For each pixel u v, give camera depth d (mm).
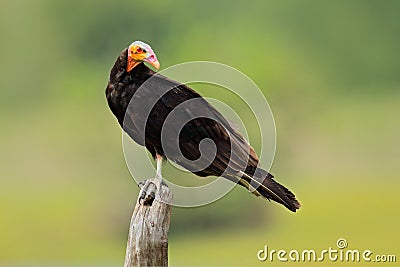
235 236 20719
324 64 36469
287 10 36500
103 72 34219
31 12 36156
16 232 23656
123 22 35562
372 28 37688
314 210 22969
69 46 36031
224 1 35156
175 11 34656
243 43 30969
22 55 35875
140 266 9078
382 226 21328
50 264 22203
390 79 37031
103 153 24484
